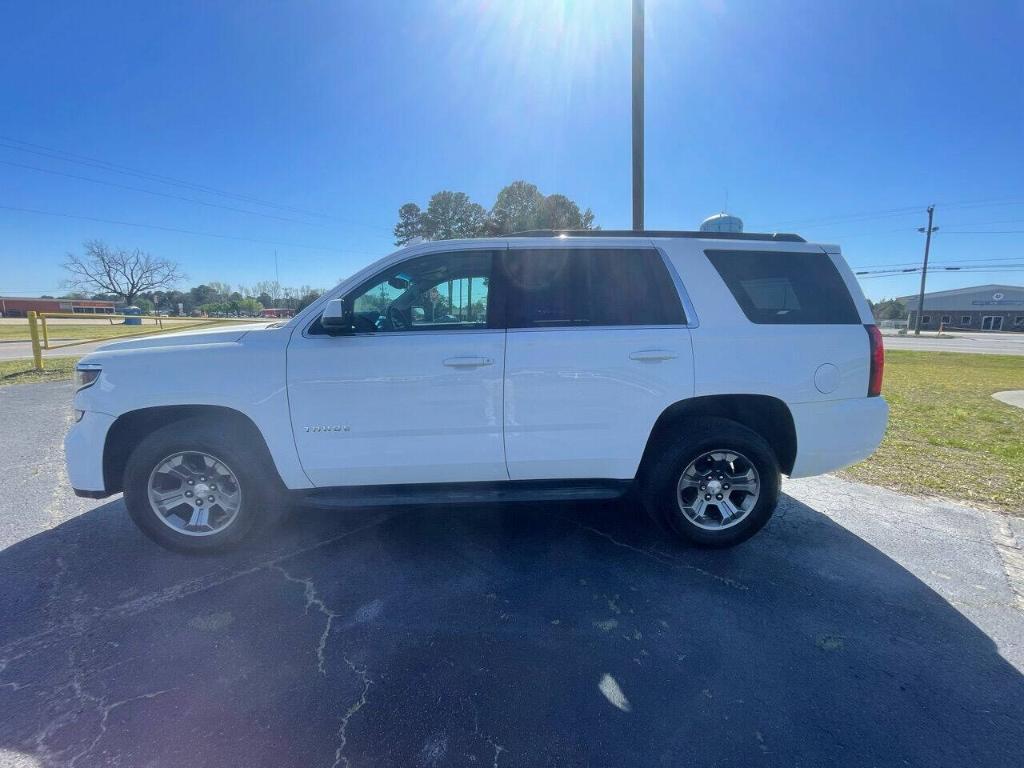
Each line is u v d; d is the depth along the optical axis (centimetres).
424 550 355
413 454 329
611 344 328
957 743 202
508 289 335
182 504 338
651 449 344
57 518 401
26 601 293
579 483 348
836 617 281
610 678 236
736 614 284
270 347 321
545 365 325
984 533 383
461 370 322
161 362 320
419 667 243
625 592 305
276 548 357
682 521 343
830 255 356
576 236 348
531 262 338
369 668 242
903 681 235
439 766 192
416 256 338
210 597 298
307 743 201
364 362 320
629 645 259
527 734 206
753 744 201
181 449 325
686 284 340
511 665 245
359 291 335
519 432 330
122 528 384
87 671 239
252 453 330
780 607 290
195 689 228
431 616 282
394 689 229
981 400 980
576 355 326
